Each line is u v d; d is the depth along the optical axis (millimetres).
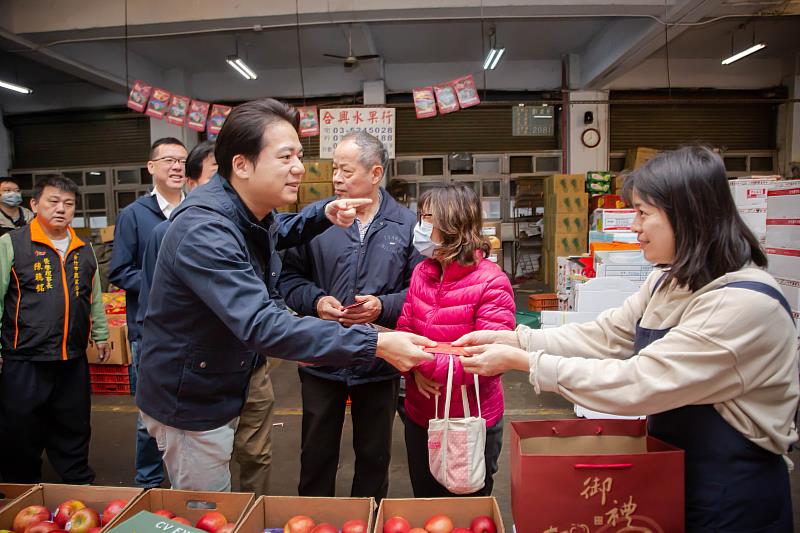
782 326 870
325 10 5129
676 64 8180
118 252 2182
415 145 8461
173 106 5148
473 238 1397
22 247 2107
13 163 8742
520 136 8398
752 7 5250
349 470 2518
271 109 1119
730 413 898
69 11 5293
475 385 1313
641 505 898
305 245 1893
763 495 902
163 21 5227
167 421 1175
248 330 1018
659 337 998
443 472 1261
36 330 2092
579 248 7426
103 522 1062
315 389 1779
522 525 911
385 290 1796
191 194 1153
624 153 8234
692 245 912
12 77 8094
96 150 8617
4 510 1065
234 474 2475
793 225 2582
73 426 2248
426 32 6992
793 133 8055
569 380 965
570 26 6887
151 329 1172
